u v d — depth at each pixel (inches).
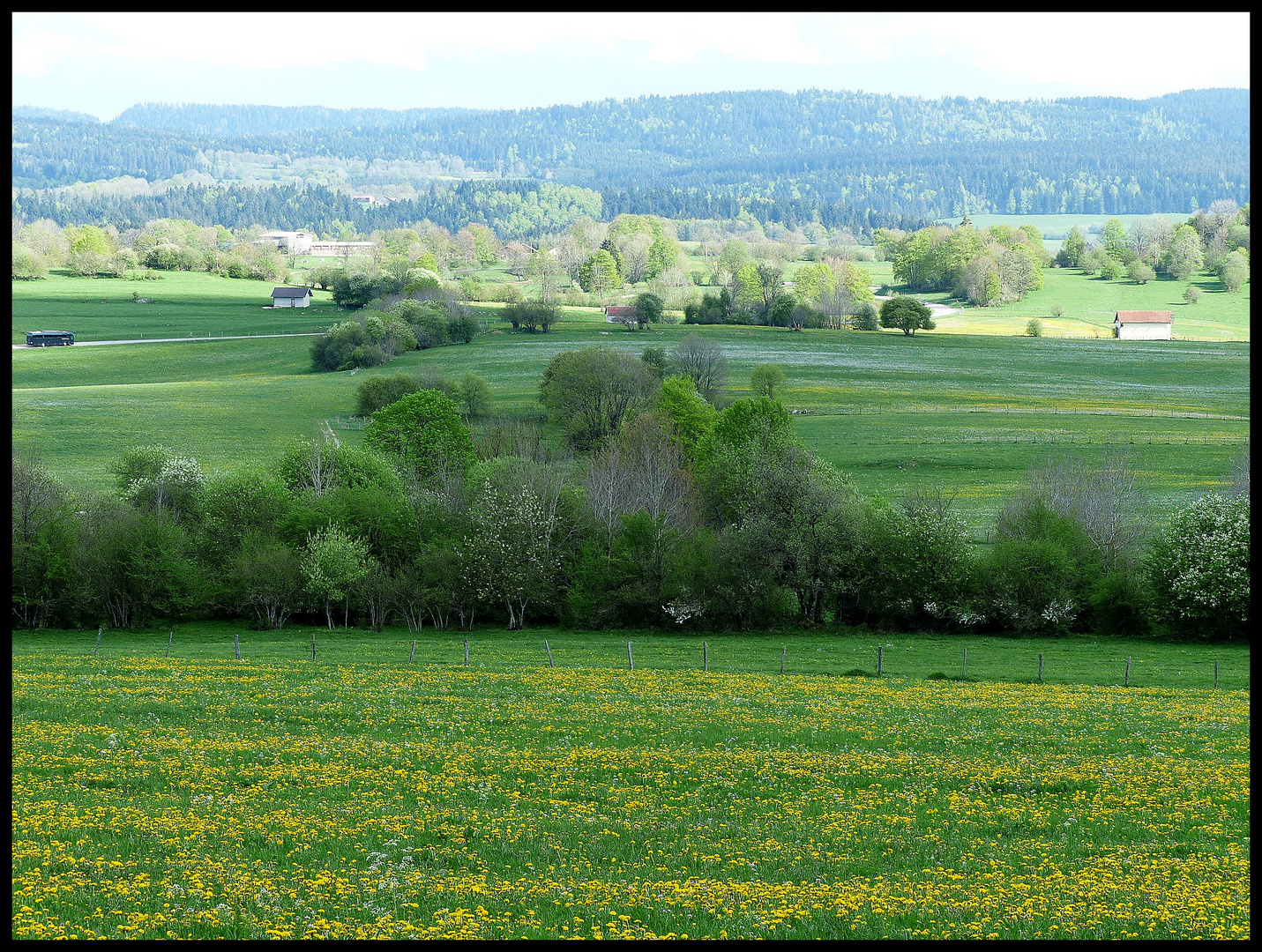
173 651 2566.4
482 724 1636.3
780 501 3068.4
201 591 3058.6
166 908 892.6
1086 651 2655.0
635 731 1604.3
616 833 1135.6
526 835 1115.9
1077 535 3102.9
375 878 980.6
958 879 1007.0
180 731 1539.1
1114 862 1058.1
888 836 1137.4
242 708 1700.3
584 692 1935.3
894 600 3002.0
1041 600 2893.7
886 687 2086.6
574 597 3051.2
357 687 1956.2
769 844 1105.4
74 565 2989.7
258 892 930.7
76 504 3228.3
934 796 1294.3
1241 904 940.0
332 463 3730.3
